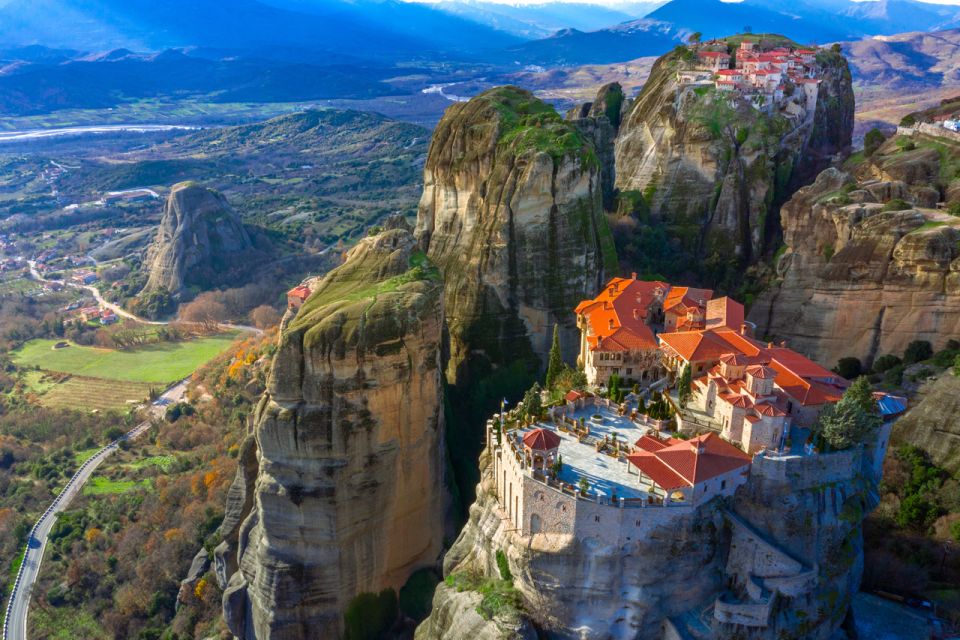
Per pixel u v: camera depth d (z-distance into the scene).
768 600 65.69
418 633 79.56
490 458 83.12
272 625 89.12
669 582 66.62
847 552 69.94
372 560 89.88
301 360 84.25
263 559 89.31
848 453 69.00
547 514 67.94
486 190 115.69
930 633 72.56
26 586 119.12
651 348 87.19
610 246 119.31
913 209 110.62
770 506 67.19
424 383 89.38
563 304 112.62
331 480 85.62
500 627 67.62
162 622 110.25
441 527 95.12
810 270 119.19
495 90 131.00
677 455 66.88
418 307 87.94
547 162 109.81
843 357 113.00
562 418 79.00
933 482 87.25
